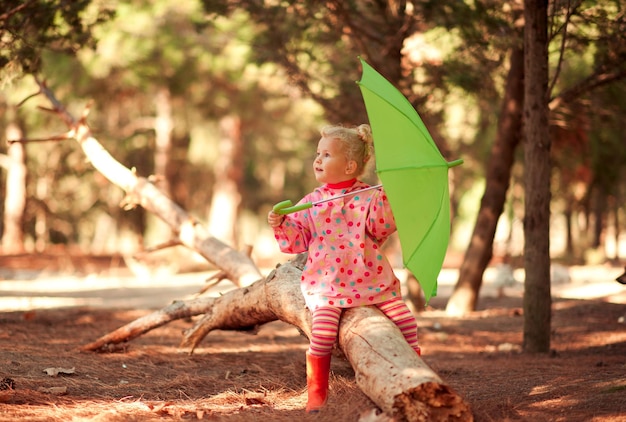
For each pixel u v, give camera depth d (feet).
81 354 20.93
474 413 13.91
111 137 98.02
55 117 83.15
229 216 97.66
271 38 35.35
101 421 13.55
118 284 60.03
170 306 21.33
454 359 23.17
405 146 13.16
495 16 27.66
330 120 38.47
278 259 92.17
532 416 13.88
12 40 24.41
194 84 80.79
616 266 80.02
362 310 14.26
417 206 13.08
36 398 15.30
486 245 36.37
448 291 52.85
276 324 30.94
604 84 27.09
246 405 15.39
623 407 14.03
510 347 25.48
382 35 35.40
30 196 110.32
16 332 24.75
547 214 23.32
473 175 81.82
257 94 79.51
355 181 14.87
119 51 67.26
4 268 76.02
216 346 24.13
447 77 33.35
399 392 12.49
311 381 14.42
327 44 36.40
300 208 14.15
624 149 45.29
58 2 26.25
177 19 69.21
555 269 61.26
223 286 56.80
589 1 24.70
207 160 109.19
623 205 93.81
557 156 47.11
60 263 80.74
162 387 17.21
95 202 122.42
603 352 23.81
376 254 14.43
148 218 128.67
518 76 34.06
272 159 127.75
